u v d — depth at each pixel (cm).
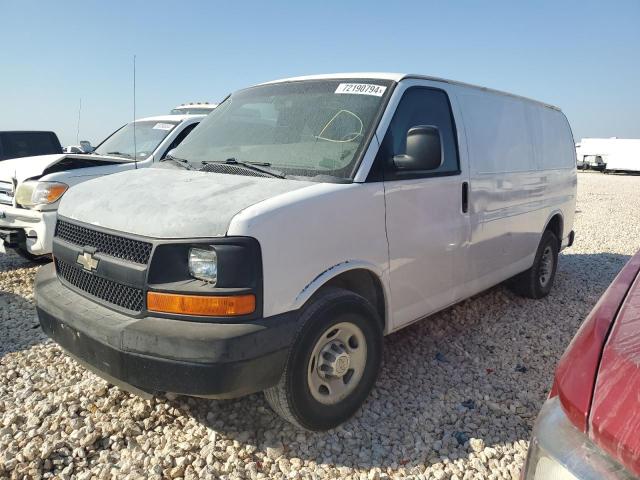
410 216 348
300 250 275
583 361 151
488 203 434
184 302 254
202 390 248
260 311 258
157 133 754
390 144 338
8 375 370
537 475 148
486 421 330
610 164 3656
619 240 1033
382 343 329
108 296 287
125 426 304
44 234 590
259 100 405
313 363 289
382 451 294
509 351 439
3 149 1019
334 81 382
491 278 461
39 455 280
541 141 553
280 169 330
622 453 126
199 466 275
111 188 332
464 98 425
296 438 300
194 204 278
